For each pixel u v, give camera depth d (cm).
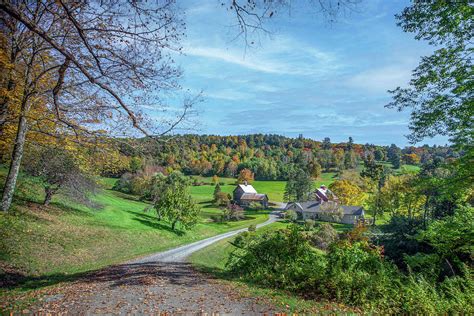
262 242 1530
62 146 1316
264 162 14550
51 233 2267
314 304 912
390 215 6975
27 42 1189
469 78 1113
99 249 2423
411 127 1270
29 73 1183
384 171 11162
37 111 1357
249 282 1267
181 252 2897
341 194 10369
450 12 1099
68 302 888
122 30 657
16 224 2044
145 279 1234
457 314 831
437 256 1414
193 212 4838
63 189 2952
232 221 7856
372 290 963
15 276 1377
